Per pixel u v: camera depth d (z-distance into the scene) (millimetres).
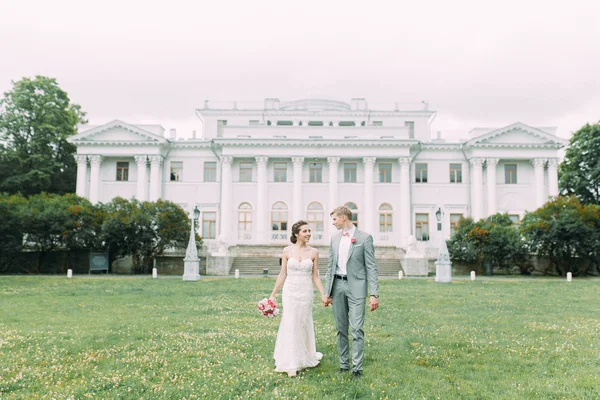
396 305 14406
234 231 48688
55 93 51094
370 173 48406
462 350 7789
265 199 48562
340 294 6578
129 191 48625
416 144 48562
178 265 40719
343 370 6520
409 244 38812
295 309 6680
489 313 12484
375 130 50125
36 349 7750
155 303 14953
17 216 37438
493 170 48406
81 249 40438
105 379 6086
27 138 49438
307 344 6824
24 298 16406
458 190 49500
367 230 47969
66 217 38031
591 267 39188
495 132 48188
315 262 6973
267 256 43438
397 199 48969
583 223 36531
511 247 37844
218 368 6652
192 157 49750
